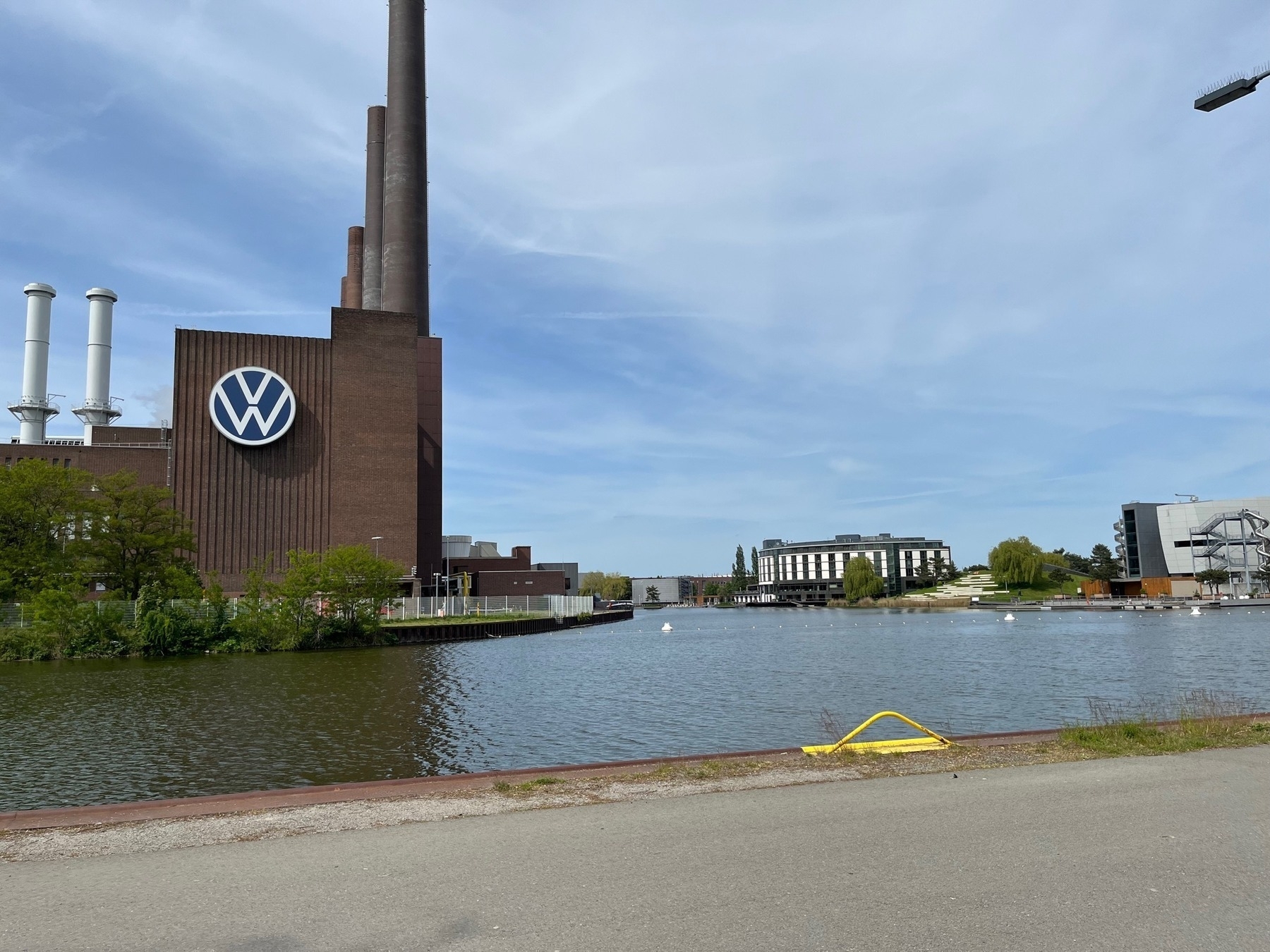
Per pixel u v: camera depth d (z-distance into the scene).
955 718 29.56
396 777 23.00
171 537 77.25
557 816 10.32
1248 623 106.44
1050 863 8.03
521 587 152.00
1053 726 27.16
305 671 54.88
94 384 133.75
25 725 32.31
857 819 9.88
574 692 41.38
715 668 54.94
